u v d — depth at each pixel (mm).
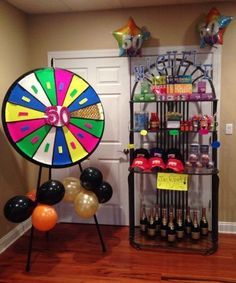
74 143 2771
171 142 3193
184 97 2740
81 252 2861
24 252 2865
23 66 3293
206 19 2842
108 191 2836
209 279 2402
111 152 3434
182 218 3053
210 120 2740
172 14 3137
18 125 2498
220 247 2920
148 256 2771
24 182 3312
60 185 2545
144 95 2809
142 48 3211
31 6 3104
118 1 2990
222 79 3107
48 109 2637
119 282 2377
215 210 2814
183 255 2779
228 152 3189
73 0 2943
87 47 3330
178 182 2758
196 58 3129
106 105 3375
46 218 2459
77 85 2820
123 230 3375
